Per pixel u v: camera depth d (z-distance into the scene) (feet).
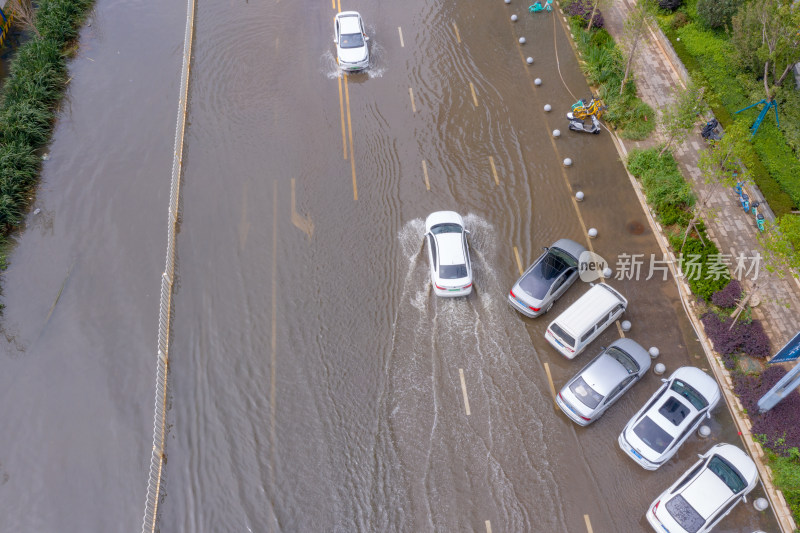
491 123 89.25
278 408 64.03
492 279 73.26
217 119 90.22
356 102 92.17
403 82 94.89
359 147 86.58
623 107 88.17
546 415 63.10
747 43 86.69
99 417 63.82
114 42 102.63
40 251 76.89
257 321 70.23
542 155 85.40
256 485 59.41
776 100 83.87
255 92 93.66
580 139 87.10
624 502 57.93
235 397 64.85
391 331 69.10
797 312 68.95
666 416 58.90
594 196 80.79
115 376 66.59
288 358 67.41
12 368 67.21
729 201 78.33
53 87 94.02
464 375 65.77
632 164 81.92
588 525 56.70
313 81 94.99
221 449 61.57
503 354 67.36
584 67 95.40
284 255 75.61
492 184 82.33
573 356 65.51
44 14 102.22
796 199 77.20
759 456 59.72
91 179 84.12
